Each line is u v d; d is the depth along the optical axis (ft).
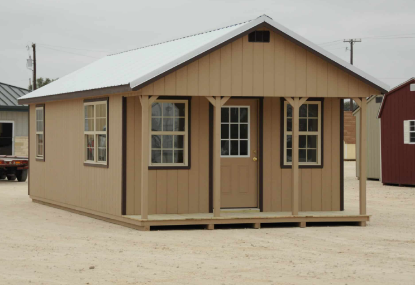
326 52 43.57
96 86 45.68
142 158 41.32
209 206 44.75
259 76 42.91
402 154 78.54
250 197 46.09
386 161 80.94
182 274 28.68
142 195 41.45
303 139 47.11
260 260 31.99
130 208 43.55
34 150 60.29
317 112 47.06
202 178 44.65
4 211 52.85
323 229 43.19
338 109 47.21
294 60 43.55
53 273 28.81
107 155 45.62
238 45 42.52
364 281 27.63
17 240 37.81
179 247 35.53
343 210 47.29
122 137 43.27
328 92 44.09
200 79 41.73
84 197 49.57
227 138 45.85
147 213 41.60
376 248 35.83
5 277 27.94
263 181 45.88
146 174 41.45
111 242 37.11
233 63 42.42
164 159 44.21
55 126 55.42
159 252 33.99
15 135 99.91
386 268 30.40
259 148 45.80
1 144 98.99
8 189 74.23
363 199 45.09
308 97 43.88
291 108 46.52
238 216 42.93
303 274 28.84
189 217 42.11
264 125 45.88
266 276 28.35
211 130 44.78
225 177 45.78
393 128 79.61
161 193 43.93
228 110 45.83
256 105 46.06
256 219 43.04
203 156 44.68
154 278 27.86
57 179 54.90
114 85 42.27
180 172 44.24
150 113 43.55
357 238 39.37
